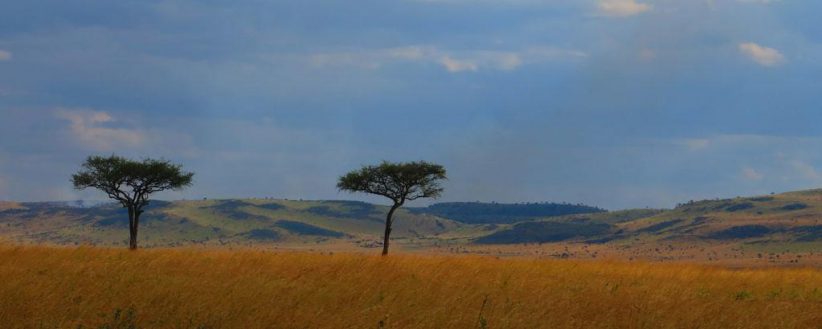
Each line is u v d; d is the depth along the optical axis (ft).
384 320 50.34
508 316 52.54
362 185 177.06
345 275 70.44
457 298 58.75
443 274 73.82
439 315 52.01
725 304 60.08
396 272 73.41
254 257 82.48
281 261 79.82
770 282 81.46
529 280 72.28
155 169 177.17
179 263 76.28
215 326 47.78
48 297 52.95
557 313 54.75
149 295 55.42
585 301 60.03
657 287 71.36
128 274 66.13
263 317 49.49
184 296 55.06
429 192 179.63
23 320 47.78
